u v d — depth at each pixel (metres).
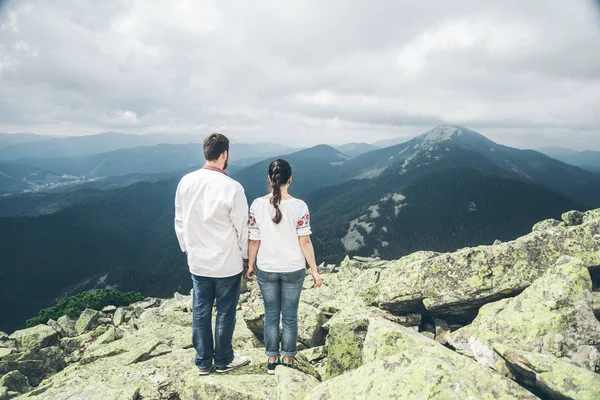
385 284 7.63
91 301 16.03
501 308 5.72
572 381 3.83
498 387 4.19
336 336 5.94
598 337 4.84
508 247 6.59
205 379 5.19
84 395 5.55
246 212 5.04
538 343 4.84
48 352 9.53
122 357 7.49
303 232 5.14
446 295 6.47
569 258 5.79
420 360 4.23
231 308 5.32
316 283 5.21
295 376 5.11
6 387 7.93
